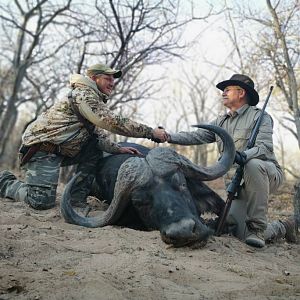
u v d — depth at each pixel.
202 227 4.70
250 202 5.35
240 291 3.45
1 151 21.81
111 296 3.15
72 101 5.81
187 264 4.10
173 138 5.97
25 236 4.52
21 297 3.09
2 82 21.94
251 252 4.93
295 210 7.06
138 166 4.95
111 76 6.16
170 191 4.86
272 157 5.70
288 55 10.62
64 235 4.70
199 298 3.29
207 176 5.18
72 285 3.27
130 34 11.34
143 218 4.99
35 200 5.97
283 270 4.29
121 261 3.93
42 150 5.98
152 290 3.33
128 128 5.66
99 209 6.18
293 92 10.43
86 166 6.02
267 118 5.76
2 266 3.64
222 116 6.12
